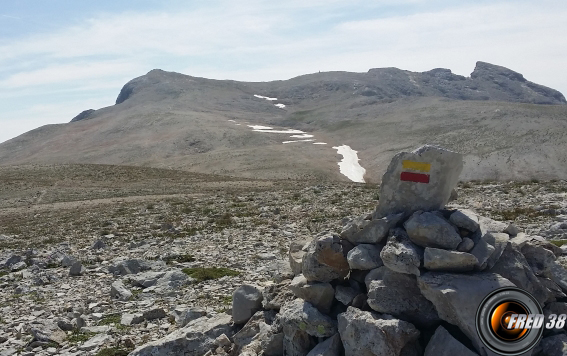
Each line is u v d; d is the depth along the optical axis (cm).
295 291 988
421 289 847
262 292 1153
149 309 1480
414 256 850
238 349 1074
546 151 11031
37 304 1705
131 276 1955
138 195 6084
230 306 1398
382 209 977
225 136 19162
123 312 1548
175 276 1823
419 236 881
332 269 962
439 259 833
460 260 827
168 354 1119
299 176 12406
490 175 10394
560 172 9944
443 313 822
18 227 4041
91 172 8756
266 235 2623
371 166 13600
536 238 991
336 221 2841
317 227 2723
